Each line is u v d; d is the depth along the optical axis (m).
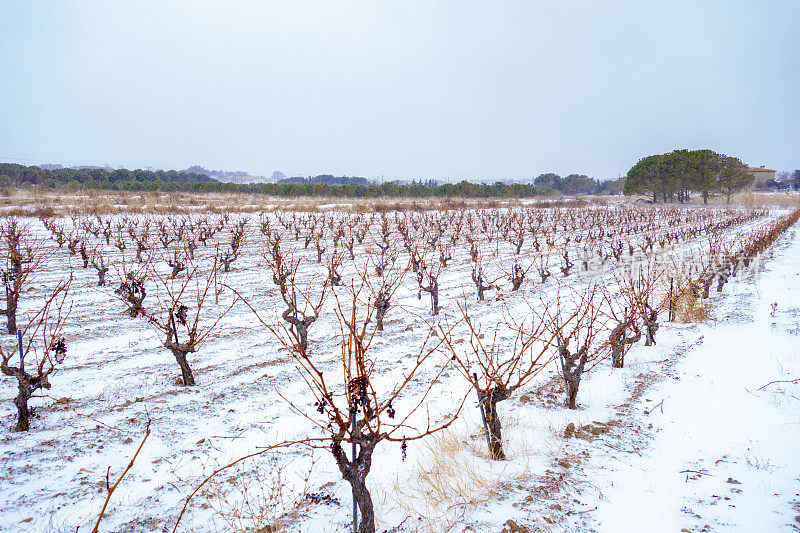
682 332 9.95
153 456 4.85
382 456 4.96
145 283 14.77
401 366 7.75
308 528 3.74
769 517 3.81
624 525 3.75
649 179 74.50
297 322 8.52
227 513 3.91
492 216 42.34
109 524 3.74
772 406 6.03
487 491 4.23
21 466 4.62
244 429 5.49
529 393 6.72
